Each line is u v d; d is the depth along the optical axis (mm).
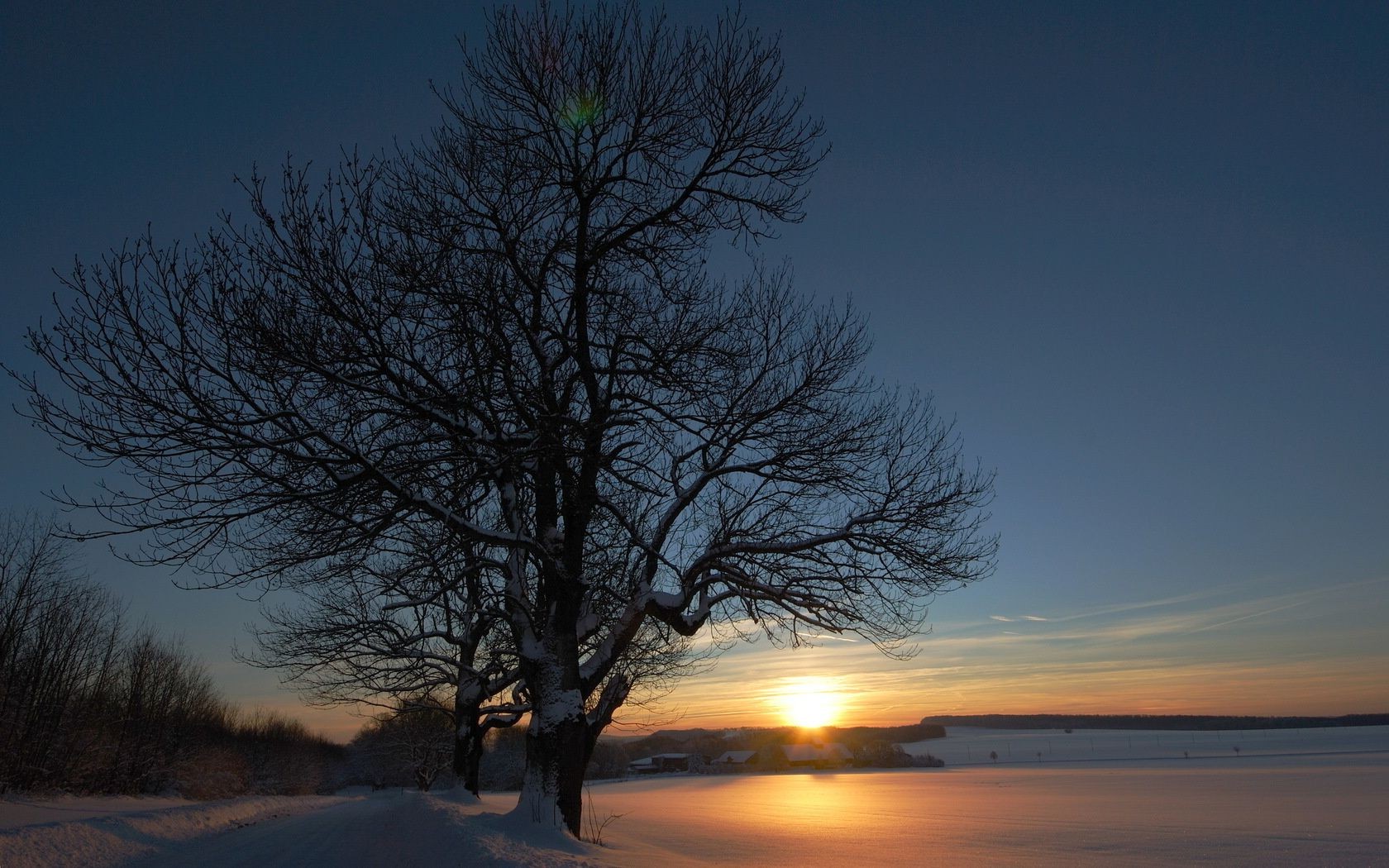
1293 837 38000
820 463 13828
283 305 10148
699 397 13141
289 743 99625
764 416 13656
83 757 46844
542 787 12938
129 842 19391
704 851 25656
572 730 13164
